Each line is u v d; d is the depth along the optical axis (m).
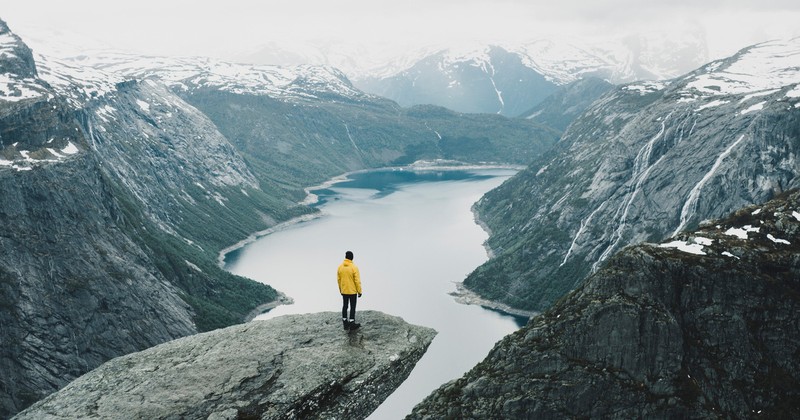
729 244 92.62
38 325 122.12
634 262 89.88
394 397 129.50
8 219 128.88
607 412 79.31
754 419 77.38
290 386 26.06
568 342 85.50
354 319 30.44
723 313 84.44
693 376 80.31
